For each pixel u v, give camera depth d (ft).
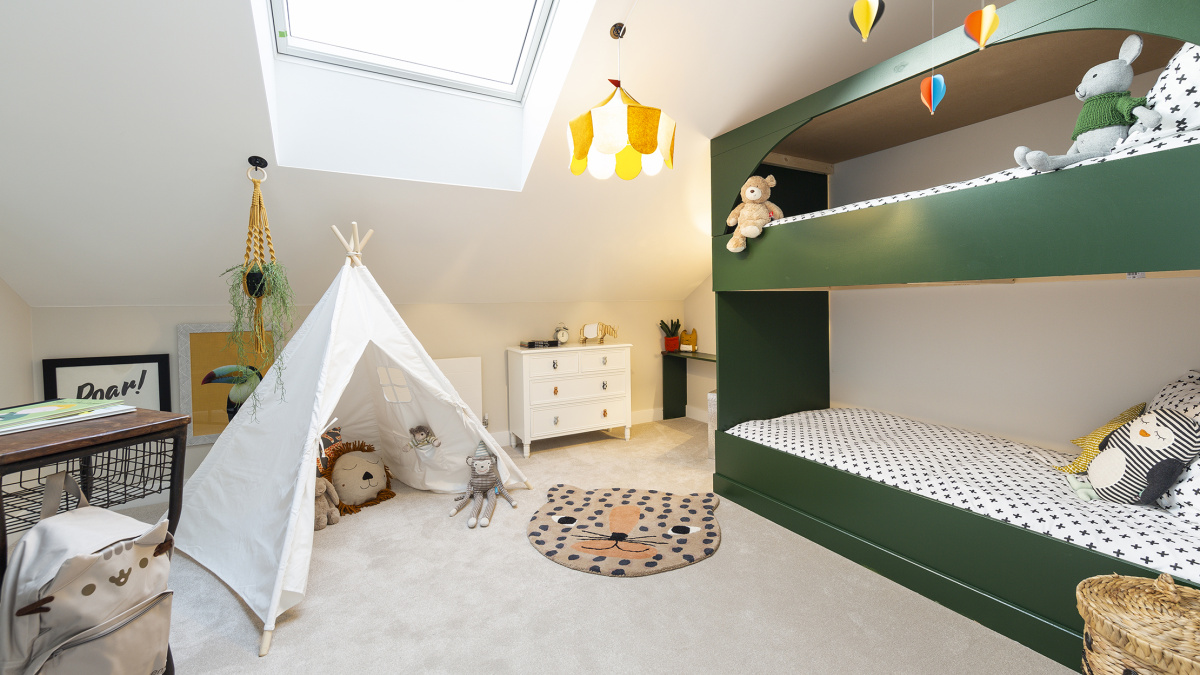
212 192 8.46
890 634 5.94
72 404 4.81
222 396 10.69
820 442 8.98
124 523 4.07
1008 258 5.80
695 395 16.51
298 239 9.82
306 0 7.70
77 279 9.03
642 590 6.88
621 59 8.02
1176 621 4.04
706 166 11.07
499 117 9.91
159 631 4.09
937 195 6.47
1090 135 5.30
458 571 7.39
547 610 6.44
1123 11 4.85
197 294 10.28
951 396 9.96
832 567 7.47
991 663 5.46
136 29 6.14
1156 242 4.69
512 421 13.62
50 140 6.98
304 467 6.87
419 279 11.88
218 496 8.01
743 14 7.58
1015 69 7.02
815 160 11.53
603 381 13.69
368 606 6.55
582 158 5.88
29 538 3.67
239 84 7.06
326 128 8.61
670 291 15.87
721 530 8.66
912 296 10.55
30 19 5.75
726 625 6.12
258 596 6.38
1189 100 4.65
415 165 9.43
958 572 6.42
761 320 10.85
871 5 4.73
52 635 3.55
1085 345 8.08
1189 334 7.04
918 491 6.97
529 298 13.92
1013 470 7.29
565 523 8.84
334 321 7.93
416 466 10.54
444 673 5.37
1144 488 5.79
